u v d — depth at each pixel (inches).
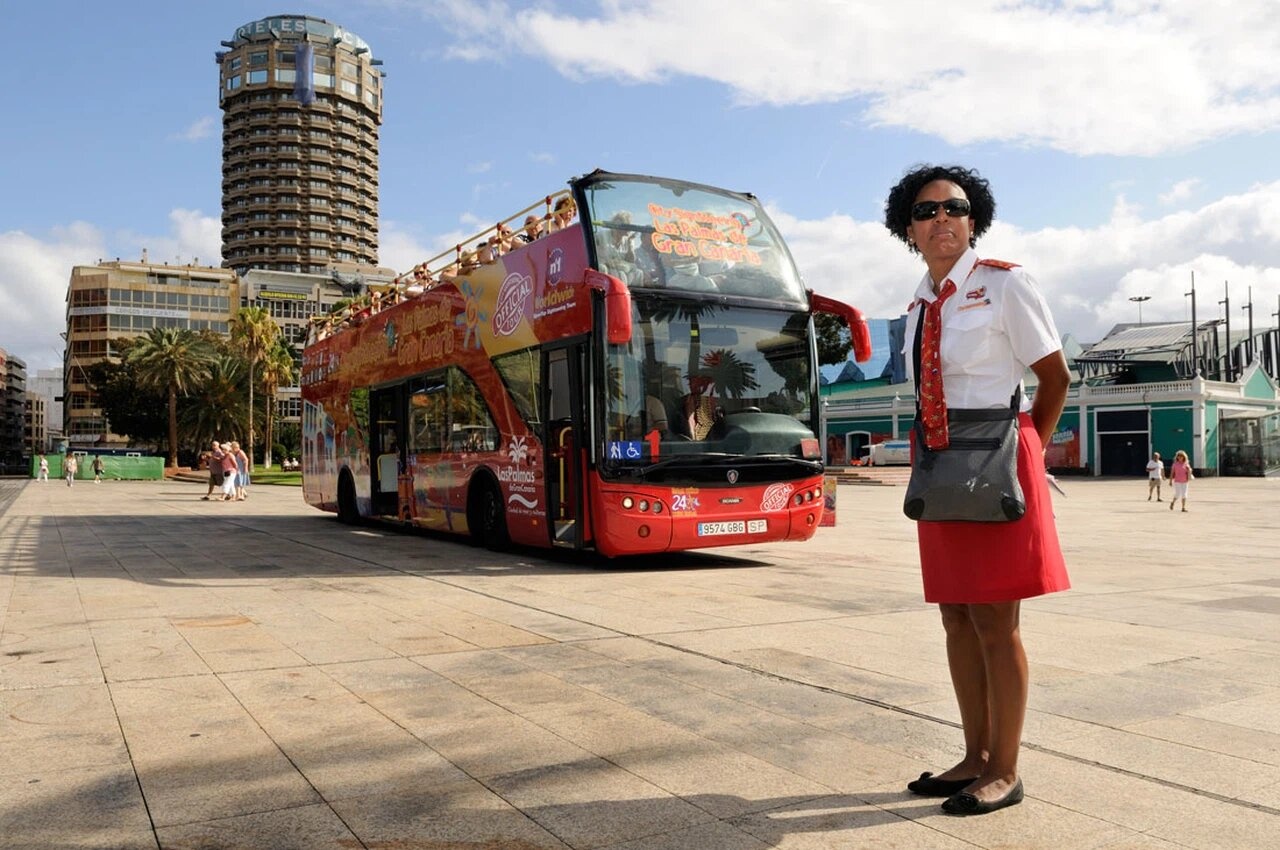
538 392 425.1
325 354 748.0
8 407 7440.9
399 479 587.2
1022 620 274.1
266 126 5270.7
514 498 450.6
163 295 4062.5
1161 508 940.0
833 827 121.1
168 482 2156.7
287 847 116.3
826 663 218.2
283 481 2064.5
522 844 116.8
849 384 2397.9
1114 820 122.2
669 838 118.1
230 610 297.7
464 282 504.4
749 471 397.7
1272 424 1809.8
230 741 159.8
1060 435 2022.6
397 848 116.0
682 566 421.7
